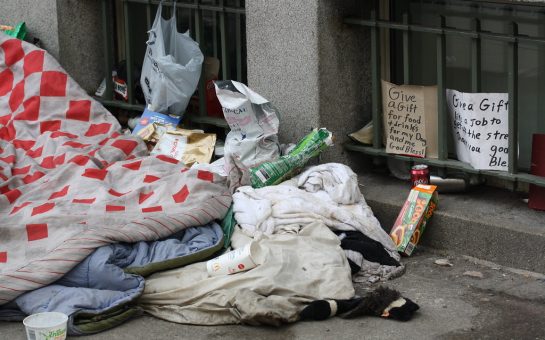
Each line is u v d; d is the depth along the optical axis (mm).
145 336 5219
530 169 6289
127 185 6406
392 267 5922
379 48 6750
